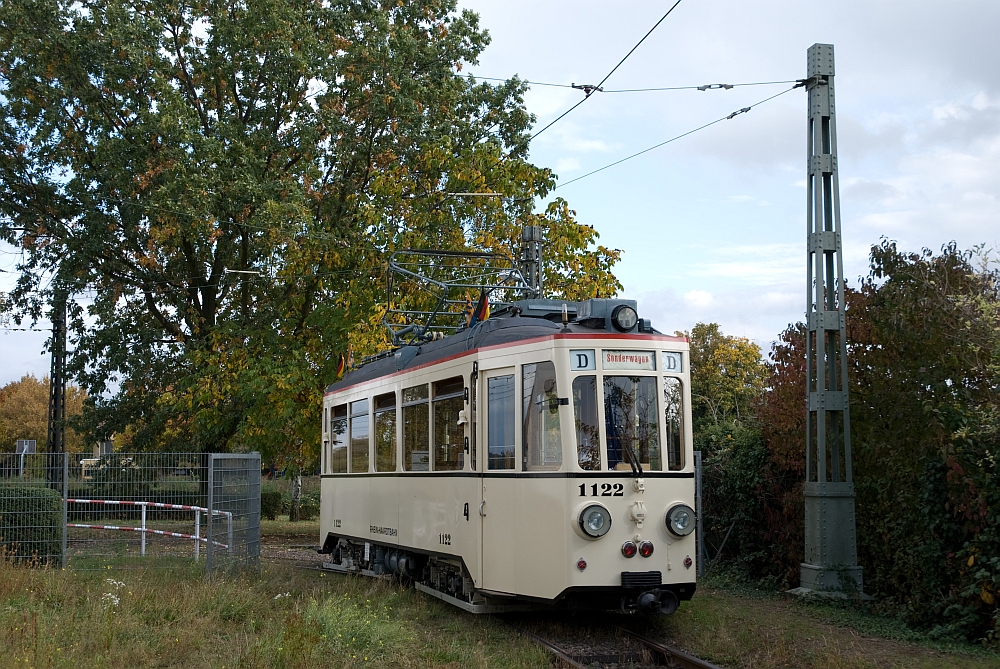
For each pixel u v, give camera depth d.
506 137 26.61
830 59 11.99
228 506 13.81
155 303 26.78
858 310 12.21
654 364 9.56
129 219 24.19
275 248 23.42
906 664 8.06
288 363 22.06
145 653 8.09
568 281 20.66
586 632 9.59
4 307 26.06
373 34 24.25
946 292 10.82
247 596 10.88
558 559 9.05
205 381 22.84
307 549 20.42
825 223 11.88
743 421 16.23
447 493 10.95
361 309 21.89
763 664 8.18
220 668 7.55
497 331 10.29
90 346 26.33
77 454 13.89
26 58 23.58
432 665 8.03
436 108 24.86
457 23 25.83
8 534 13.27
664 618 10.26
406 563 12.27
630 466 9.26
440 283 16.88
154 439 26.89
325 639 8.45
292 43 23.94
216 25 24.30
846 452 11.50
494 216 20.75
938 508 9.92
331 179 25.34
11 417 57.22
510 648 8.86
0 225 25.44
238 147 23.11
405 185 22.94
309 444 22.28
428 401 11.62
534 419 9.48
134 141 23.78
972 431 9.66
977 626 9.12
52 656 7.63
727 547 14.36
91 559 13.45
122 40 23.08
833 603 10.85
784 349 13.60
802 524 12.42
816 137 11.91
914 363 11.15
